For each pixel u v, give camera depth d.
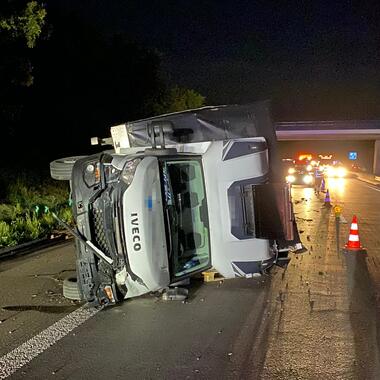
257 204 6.95
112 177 6.55
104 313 6.93
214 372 5.12
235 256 6.92
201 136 7.90
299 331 6.26
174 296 7.41
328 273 9.21
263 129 8.09
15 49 16.11
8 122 19.81
